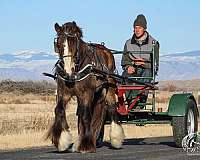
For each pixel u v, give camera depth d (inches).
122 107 676.1
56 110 590.9
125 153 591.8
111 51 698.2
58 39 573.3
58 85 590.6
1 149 677.9
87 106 595.2
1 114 1336.1
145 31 714.2
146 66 704.4
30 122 1015.0
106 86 646.5
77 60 582.6
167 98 1932.8
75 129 994.7
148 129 1032.2
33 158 551.5
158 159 533.3
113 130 655.1
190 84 6924.2
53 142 592.1
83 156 560.1
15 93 2741.1
